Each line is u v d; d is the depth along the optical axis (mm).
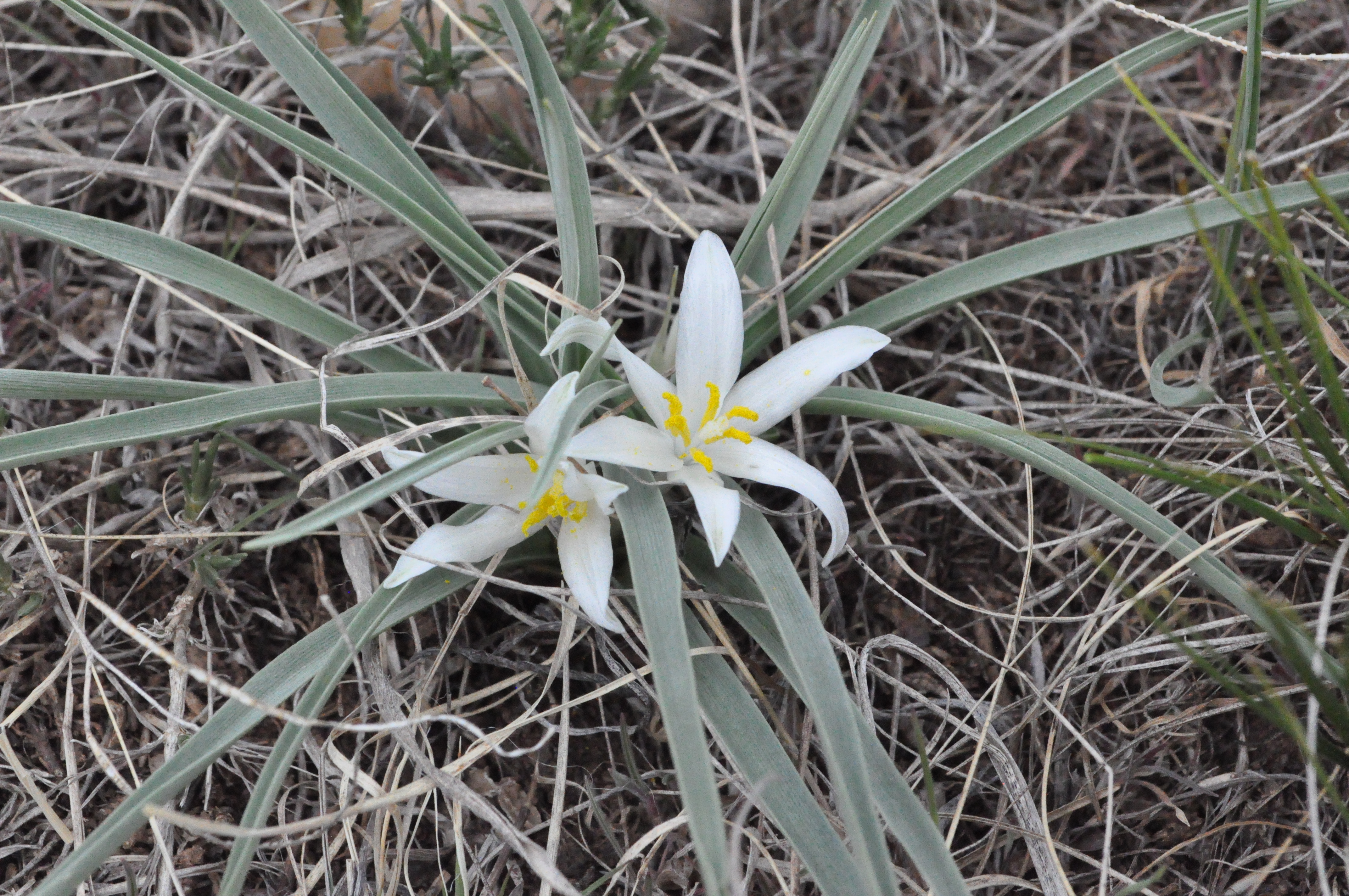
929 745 394
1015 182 453
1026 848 389
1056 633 407
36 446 364
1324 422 411
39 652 399
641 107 439
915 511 419
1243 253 431
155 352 422
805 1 462
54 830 386
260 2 385
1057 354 435
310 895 387
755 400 376
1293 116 430
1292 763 392
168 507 408
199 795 391
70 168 423
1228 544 393
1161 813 394
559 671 393
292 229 435
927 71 458
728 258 376
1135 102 451
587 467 373
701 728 349
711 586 387
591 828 392
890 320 396
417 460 355
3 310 426
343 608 406
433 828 391
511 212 424
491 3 426
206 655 401
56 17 448
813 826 359
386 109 444
